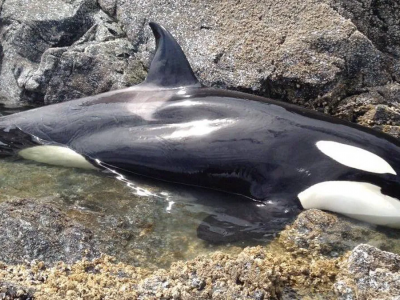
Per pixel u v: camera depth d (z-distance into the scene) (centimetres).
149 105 588
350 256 434
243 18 711
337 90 670
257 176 541
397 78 702
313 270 439
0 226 455
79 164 581
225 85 683
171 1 736
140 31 739
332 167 527
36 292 400
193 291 408
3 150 598
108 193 538
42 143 601
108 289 410
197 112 571
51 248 448
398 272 417
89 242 463
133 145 570
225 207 527
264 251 449
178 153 557
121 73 713
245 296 405
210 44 702
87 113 597
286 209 525
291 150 538
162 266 451
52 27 759
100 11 773
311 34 687
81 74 718
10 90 755
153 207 520
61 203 518
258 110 562
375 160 527
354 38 683
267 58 680
